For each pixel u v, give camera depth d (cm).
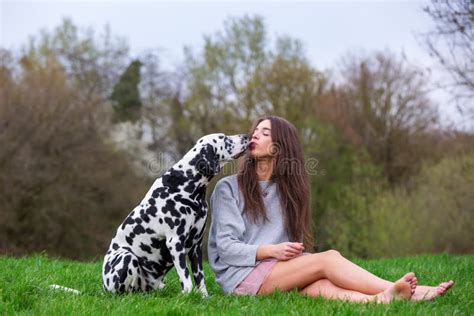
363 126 2495
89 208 2042
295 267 425
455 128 1486
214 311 370
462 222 1767
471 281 558
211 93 2561
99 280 556
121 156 2256
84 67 2495
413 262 780
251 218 461
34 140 1977
